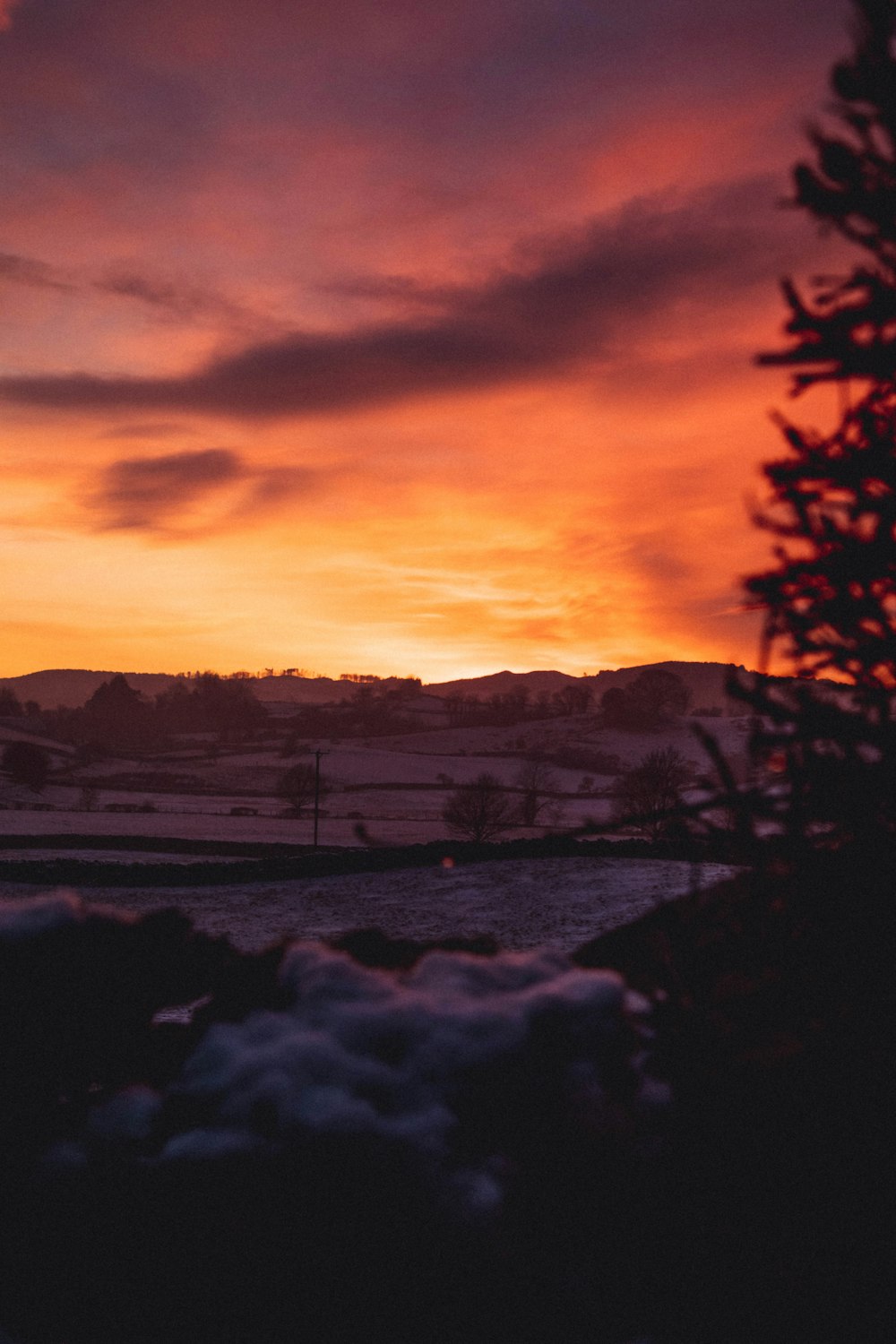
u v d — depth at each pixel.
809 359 3.37
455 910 24.66
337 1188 3.30
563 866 27.38
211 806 112.38
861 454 3.34
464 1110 3.49
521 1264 3.21
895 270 3.28
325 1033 3.67
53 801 113.06
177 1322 3.27
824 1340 2.96
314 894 28.42
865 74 3.19
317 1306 3.21
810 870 3.31
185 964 4.43
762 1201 3.15
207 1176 3.38
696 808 3.50
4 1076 3.87
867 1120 3.10
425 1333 3.16
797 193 3.37
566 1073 3.60
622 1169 3.32
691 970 3.50
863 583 3.30
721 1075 3.29
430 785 139.00
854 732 3.23
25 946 4.04
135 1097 3.91
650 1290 3.17
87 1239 3.45
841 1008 3.21
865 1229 3.02
